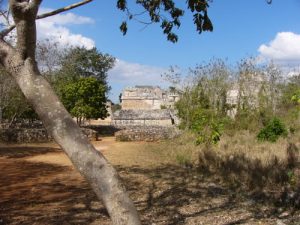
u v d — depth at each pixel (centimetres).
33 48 343
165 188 1077
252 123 2488
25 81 331
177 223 758
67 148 302
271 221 779
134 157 1772
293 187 1018
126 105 5469
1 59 347
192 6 530
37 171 1401
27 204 903
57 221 762
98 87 3872
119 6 609
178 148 1864
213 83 2989
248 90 3120
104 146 2375
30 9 334
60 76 3862
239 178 1153
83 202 911
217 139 1747
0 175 1316
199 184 1125
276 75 3625
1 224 745
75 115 3797
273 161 1314
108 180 290
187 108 2766
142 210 851
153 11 616
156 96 5441
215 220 781
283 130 2000
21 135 2508
